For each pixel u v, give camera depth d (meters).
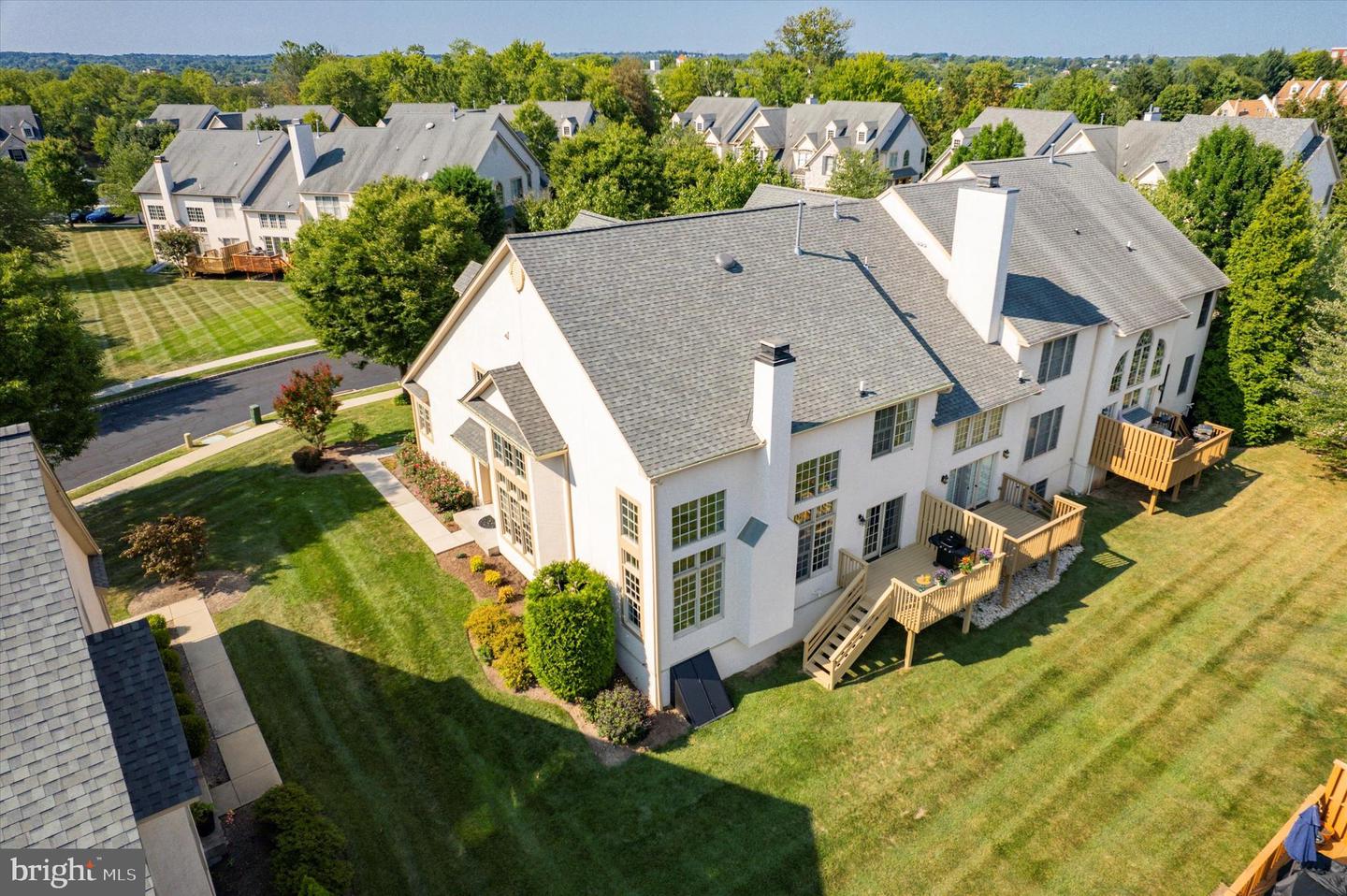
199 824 14.88
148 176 68.31
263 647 20.80
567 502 20.42
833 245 24.69
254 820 15.52
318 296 32.25
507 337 21.70
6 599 11.03
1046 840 15.93
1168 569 24.59
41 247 54.47
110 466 32.41
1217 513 27.72
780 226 24.20
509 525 23.55
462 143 60.97
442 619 21.84
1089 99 95.69
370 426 34.84
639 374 18.09
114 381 42.09
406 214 33.06
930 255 26.38
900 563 22.62
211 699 19.05
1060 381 26.56
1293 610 22.59
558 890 14.84
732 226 23.27
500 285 21.30
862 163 55.47
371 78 124.62
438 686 19.55
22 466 12.27
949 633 21.95
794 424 18.42
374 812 16.20
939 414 22.25
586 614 18.00
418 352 33.34
